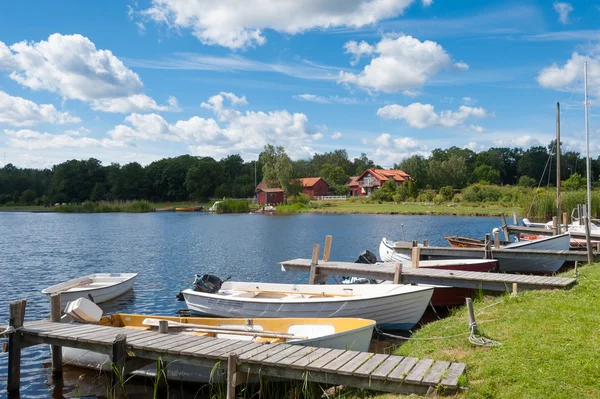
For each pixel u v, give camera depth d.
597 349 6.93
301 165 151.62
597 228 25.67
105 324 10.31
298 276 21.20
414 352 8.45
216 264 24.55
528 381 6.09
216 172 117.75
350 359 7.10
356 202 83.62
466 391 6.00
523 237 26.78
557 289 11.70
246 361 7.09
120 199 112.06
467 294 14.46
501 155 142.12
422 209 63.62
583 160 103.56
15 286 19.61
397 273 13.89
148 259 26.48
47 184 126.00
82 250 30.56
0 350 11.23
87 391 8.84
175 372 8.67
